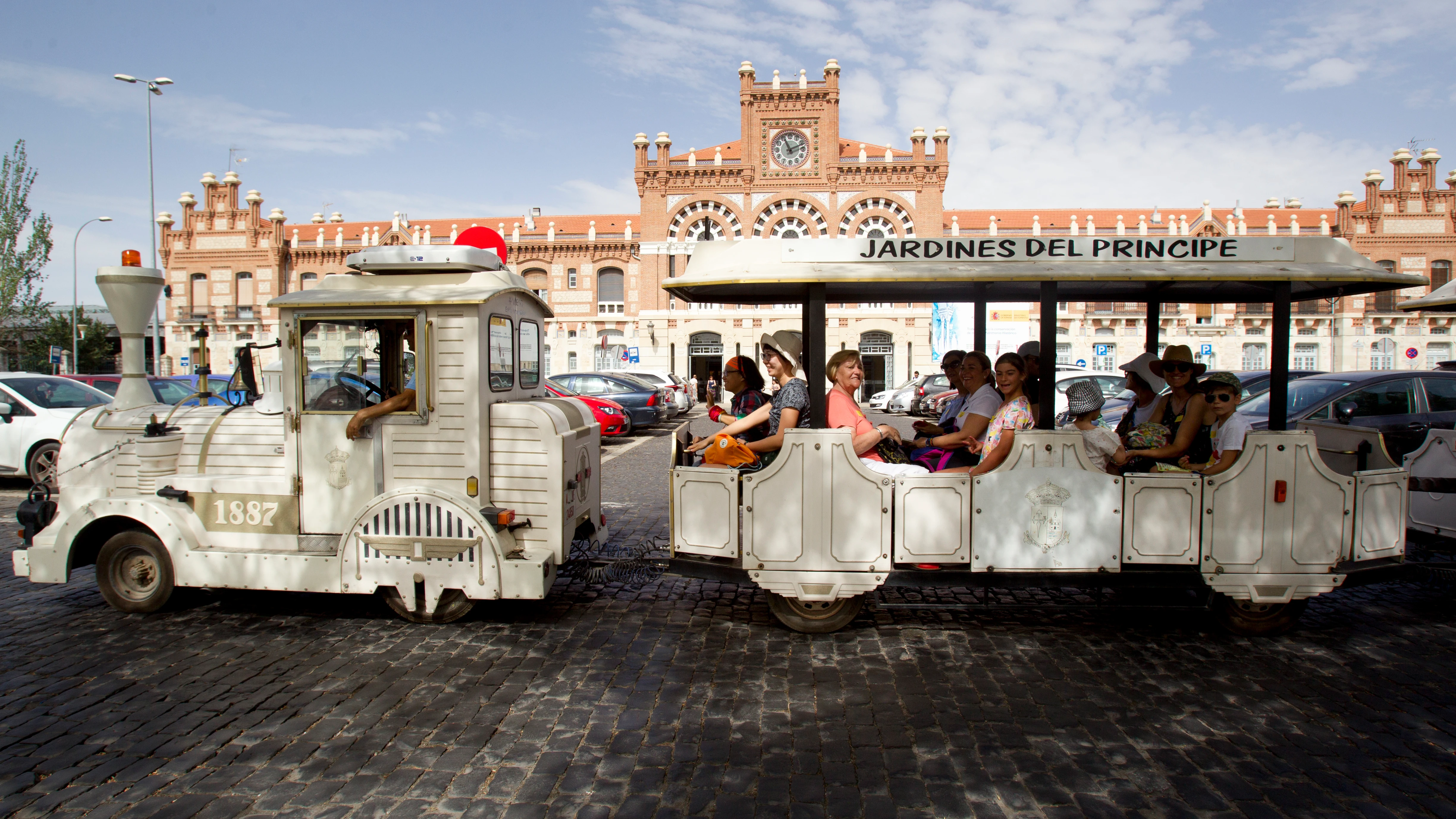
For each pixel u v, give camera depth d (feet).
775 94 126.11
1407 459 19.97
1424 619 17.26
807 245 16.28
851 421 16.66
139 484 17.44
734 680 13.84
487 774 10.64
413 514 16.17
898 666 14.46
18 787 10.28
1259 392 30.55
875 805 9.87
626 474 40.60
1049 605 16.31
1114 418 40.98
